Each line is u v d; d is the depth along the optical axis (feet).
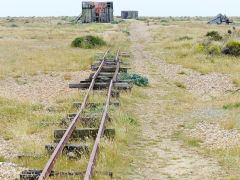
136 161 23.12
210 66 67.87
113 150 23.85
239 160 22.54
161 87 54.39
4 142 26.53
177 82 57.67
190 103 43.93
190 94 49.80
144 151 25.48
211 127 31.50
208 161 22.99
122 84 46.01
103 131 26.78
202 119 34.81
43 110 36.81
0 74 57.26
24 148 24.58
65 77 55.52
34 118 33.14
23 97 42.68
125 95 44.47
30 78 55.72
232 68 65.62
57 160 21.88
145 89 52.29
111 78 50.06
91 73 56.24
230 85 54.08
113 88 45.70
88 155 22.97
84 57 77.25
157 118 36.11
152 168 21.90
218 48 82.99
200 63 72.38
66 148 23.35
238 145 25.64
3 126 30.45
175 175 20.54
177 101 45.09
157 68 71.36
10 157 23.13
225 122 31.73
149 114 37.78
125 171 21.02
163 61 79.92
